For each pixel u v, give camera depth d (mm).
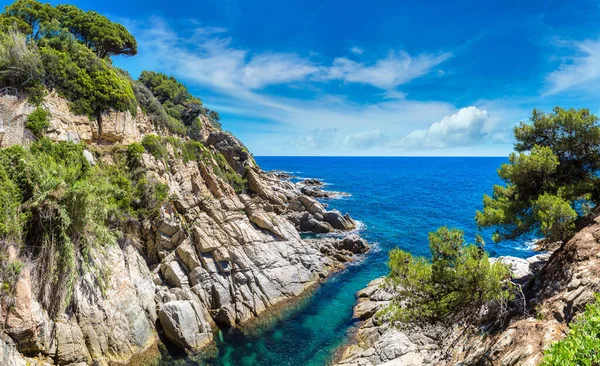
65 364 17406
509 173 17359
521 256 38156
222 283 26859
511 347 11609
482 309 15000
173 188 34531
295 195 65375
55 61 27844
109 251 22703
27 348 16109
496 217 16766
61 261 18125
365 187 107062
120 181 26781
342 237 47281
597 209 14805
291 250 33625
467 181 131750
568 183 16625
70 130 27062
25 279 16406
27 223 17391
